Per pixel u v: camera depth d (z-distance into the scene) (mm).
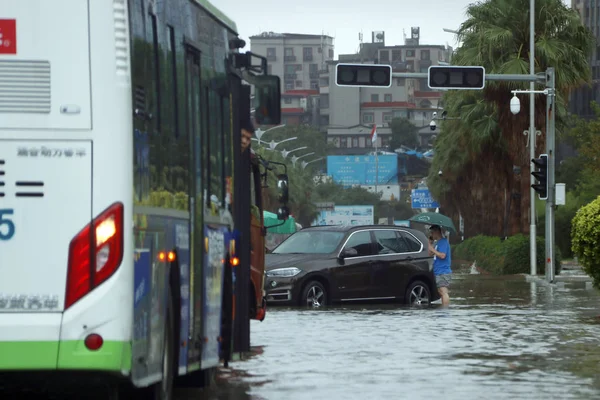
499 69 104062
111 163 17453
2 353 17203
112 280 17328
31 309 17297
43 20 17484
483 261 112375
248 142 28797
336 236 57688
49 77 17469
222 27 26594
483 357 33562
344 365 31719
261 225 39594
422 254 59438
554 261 89562
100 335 17250
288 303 56156
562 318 48188
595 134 166000
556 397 25156
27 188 17406
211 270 24641
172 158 20766
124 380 17484
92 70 17484
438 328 43500
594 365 31453
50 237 17375
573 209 150500
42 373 17328
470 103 123750
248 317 28453
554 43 103750
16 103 17438
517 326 44219
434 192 173000
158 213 19422
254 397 25375
